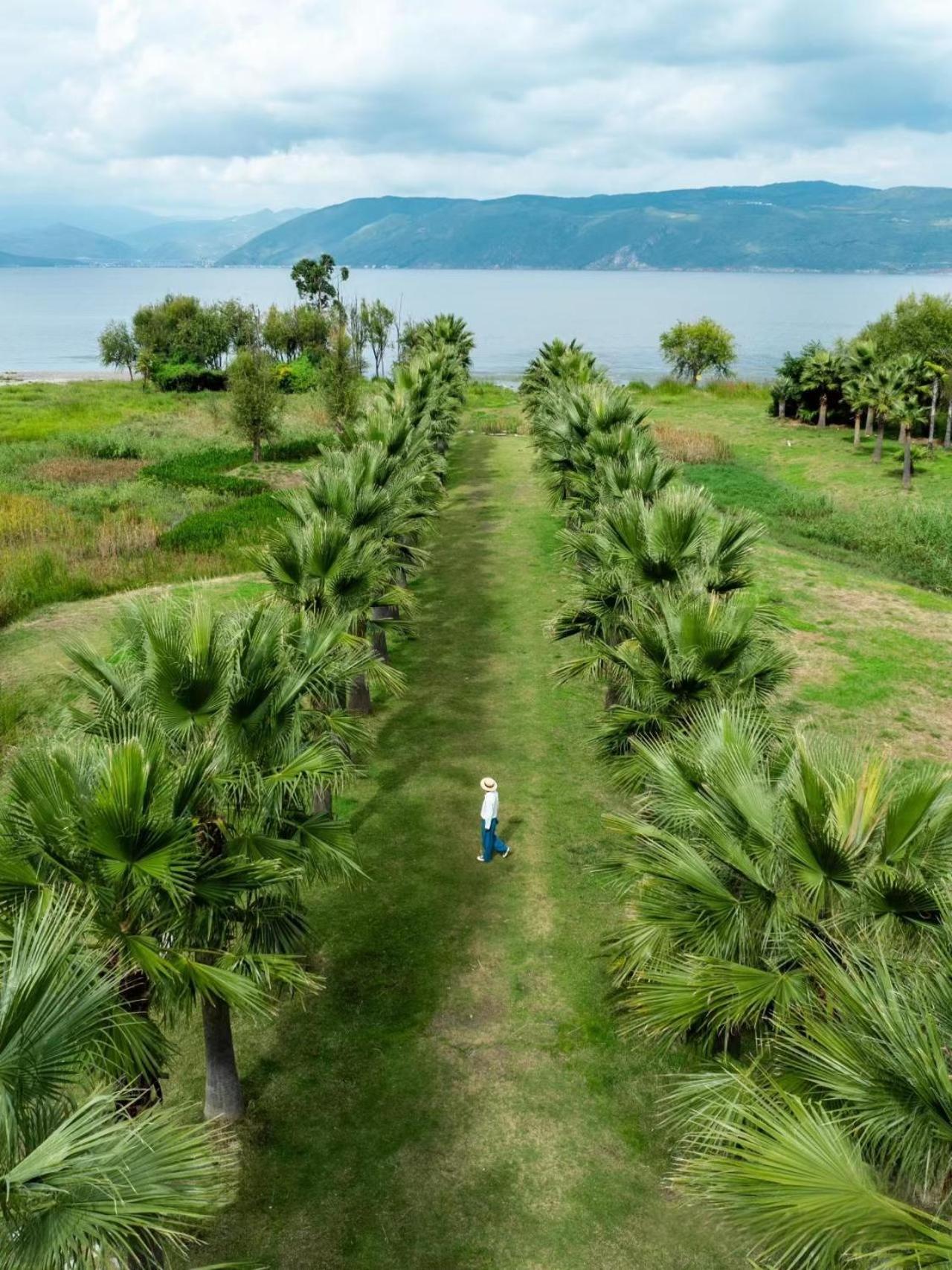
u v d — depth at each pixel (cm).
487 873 1541
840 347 6378
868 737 1961
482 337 19962
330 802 1543
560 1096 1107
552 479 3008
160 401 8069
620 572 1614
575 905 1460
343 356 6000
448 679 2305
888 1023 613
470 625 2670
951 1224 535
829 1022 679
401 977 1305
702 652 1226
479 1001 1261
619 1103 1097
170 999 812
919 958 719
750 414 6762
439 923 1418
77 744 941
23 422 6538
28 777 815
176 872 806
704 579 1518
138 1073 757
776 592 2894
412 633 2066
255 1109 1093
